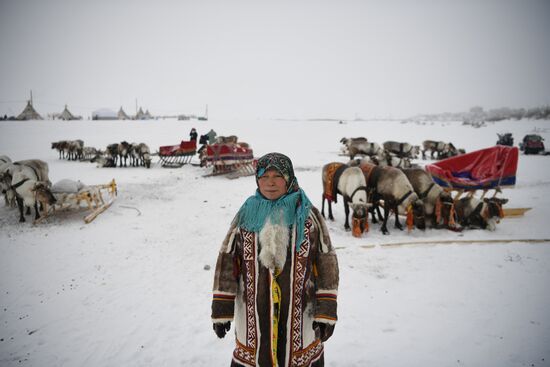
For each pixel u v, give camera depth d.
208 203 9.55
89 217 7.64
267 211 1.67
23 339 3.48
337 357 3.07
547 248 5.77
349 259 5.33
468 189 8.15
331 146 29.00
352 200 6.74
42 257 5.64
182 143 17.42
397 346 3.23
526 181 12.96
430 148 23.97
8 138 30.84
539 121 72.88
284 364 1.67
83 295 4.37
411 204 6.72
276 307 1.66
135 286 4.60
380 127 52.78
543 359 3.03
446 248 5.78
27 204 7.44
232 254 1.78
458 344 3.25
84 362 3.12
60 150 20.59
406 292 4.27
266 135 38.16
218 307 1.73
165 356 3.17
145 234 6.84
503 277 4.69
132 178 13.84
